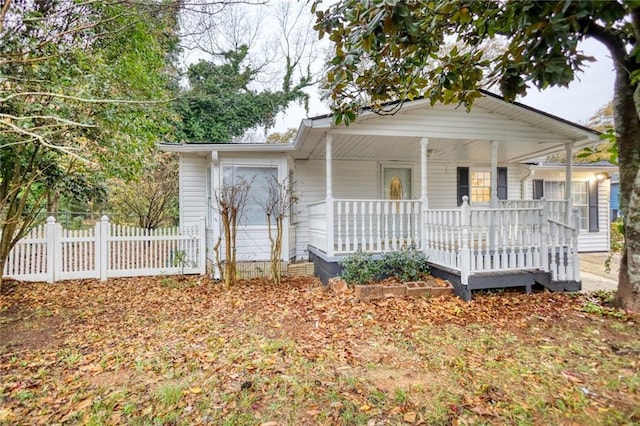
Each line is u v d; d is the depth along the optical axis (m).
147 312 5.31
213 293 6.54
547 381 3.04
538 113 7.02
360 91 4.00
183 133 14.42
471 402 2.74
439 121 7.06
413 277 6.46
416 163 10.10
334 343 3.98
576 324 4.50
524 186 11.03
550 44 2.30
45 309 5.48
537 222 5.99
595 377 3.11
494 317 4.82
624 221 5.03
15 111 4.20
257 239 8.23
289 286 7.08
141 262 8.12
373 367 3.37
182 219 9.02
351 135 6.95
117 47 6.45
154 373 3.30
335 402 2.77
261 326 4.61
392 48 3.19
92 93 4.70
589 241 11.90
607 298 5.55
